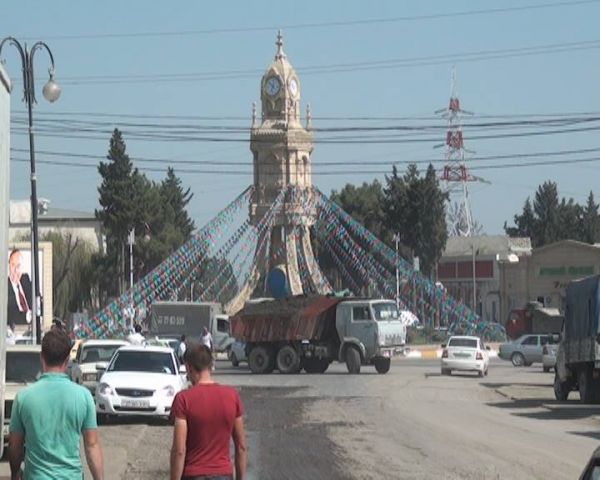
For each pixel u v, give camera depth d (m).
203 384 8.88
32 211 33.81
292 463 18.14
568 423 25.23
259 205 76.81
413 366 55.75
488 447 20.25
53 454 8.28
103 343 31.50
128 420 26.31
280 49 83.38
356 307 48.78
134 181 88.69
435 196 94.06
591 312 30.02
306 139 79.00
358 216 99.25
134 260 86.50
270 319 50.03
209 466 8.69
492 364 58.78
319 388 37.97
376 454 19.30
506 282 93.00
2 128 13.30
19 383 19.97
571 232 129.00
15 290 48.28
